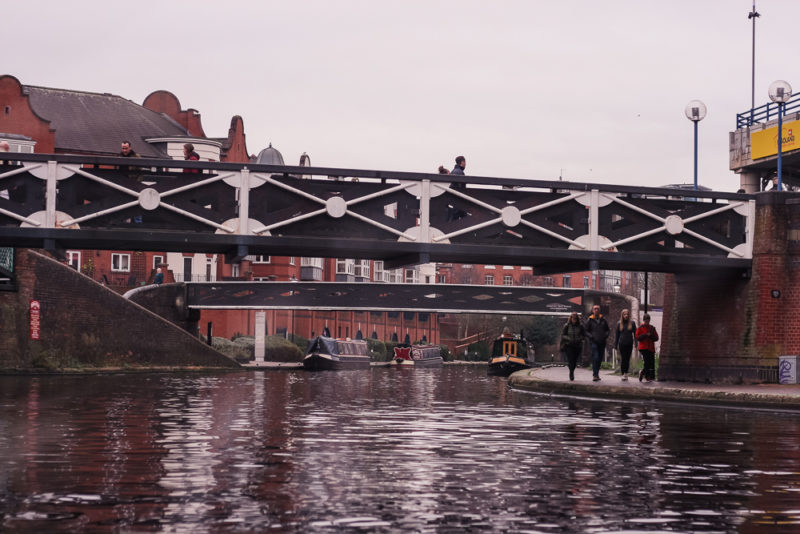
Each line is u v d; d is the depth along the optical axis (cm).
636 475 957
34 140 6669
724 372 2456
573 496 834
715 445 1225
